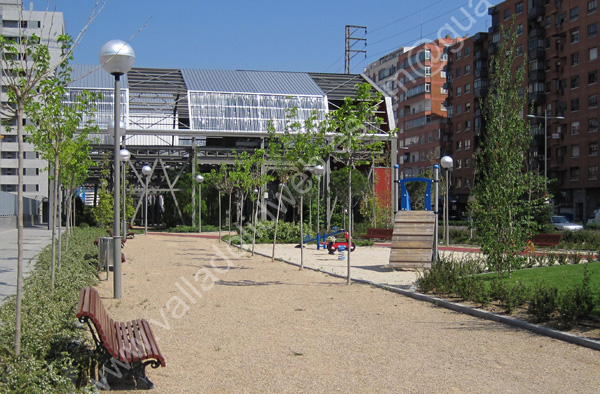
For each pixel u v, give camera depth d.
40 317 7.17
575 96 54.19
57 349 6.32
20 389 5.35
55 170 12.02
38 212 53.62
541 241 26.31
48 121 12.28
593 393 5.89
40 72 7.04
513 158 13.23
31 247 22.48
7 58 7.02
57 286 10.58
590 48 52.50
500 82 13.27
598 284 11.41
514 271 14.09
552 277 12.79
